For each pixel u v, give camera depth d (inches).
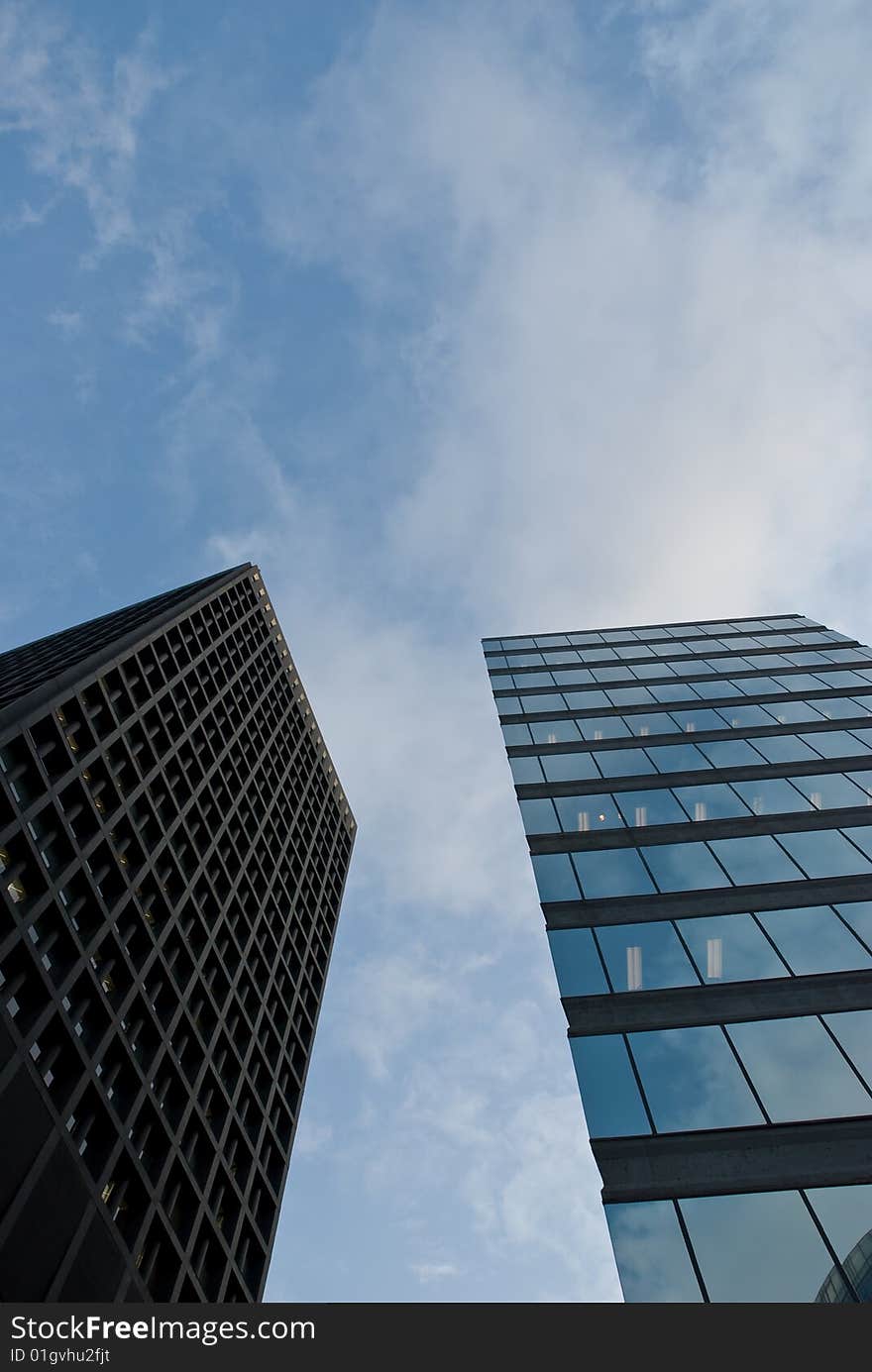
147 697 2249.0
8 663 2519.7
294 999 2513.5
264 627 3651.6
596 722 1188.5
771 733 1075.9
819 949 665.0
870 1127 510.3
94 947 1525.6
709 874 789.9
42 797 1540.4
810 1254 435.8
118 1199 1316.4
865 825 827.4
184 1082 1678.2
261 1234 1813.5
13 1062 1172.5
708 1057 581.9
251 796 2812.5
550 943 724.7
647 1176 504.4
